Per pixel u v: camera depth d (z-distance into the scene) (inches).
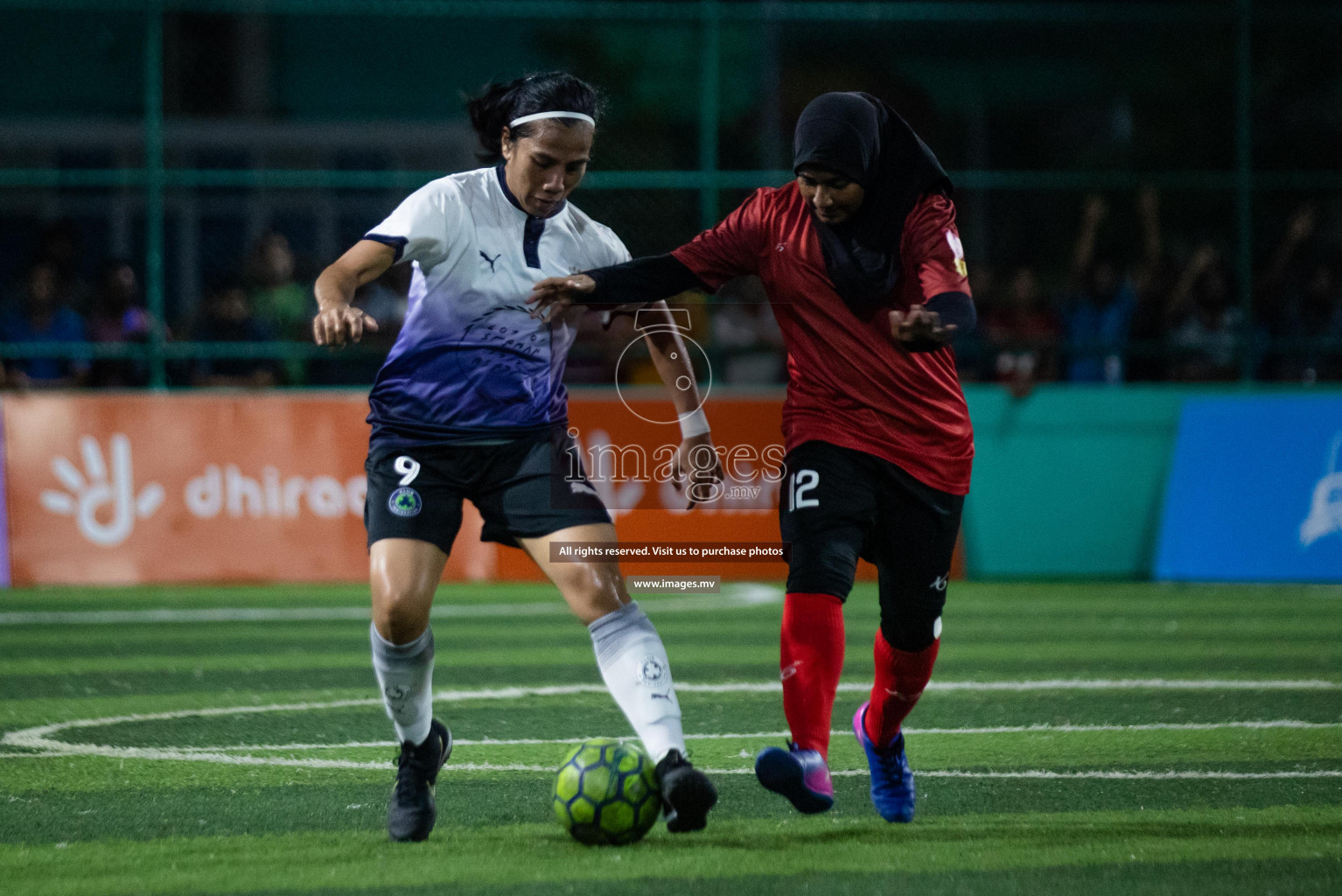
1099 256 1455.5
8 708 740.7
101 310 1373.0
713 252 478.9
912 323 420.2
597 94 465.4
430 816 471.8
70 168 1758.1
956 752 622.5
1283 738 653.9
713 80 1391.5
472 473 462.9
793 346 484.4
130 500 1280.8
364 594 1226.6
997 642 975.6
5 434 1273.4
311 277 1520.7
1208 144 1519.4
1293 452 1326.3
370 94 1812.3
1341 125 1507.1
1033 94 1736.0
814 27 1568.7
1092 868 436.1
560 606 1171.3
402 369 463.5
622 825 457.7
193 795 540.7
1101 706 738.8
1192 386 1371.8
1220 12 1425.9
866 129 450.6
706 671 857.5
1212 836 476.4
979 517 1350.9
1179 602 1190.9
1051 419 1357.0
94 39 1755.7
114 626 1048.8
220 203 1557.6
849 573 463.2
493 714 719.1
